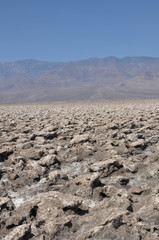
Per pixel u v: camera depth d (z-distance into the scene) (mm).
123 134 15875
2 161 12406
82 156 12484
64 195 7547
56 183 9461
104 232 5832
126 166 10398
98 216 6543
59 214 6773
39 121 26109
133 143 13477
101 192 8258
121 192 7816
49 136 16953
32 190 8992
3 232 6512
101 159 11930
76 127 19391
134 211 7098
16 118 30844
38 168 10578
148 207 7035
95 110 43125
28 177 9906
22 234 6031
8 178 10109
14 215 6816
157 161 11227
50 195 7516
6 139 16469
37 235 6180
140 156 12070
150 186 8969
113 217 6059
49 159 11367
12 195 8836
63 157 12414
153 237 5703
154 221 6480
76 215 6773
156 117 24656
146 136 16047
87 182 8547
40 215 6891
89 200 7875
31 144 14602
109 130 18609
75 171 10883
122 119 24672
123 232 5848
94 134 17312
